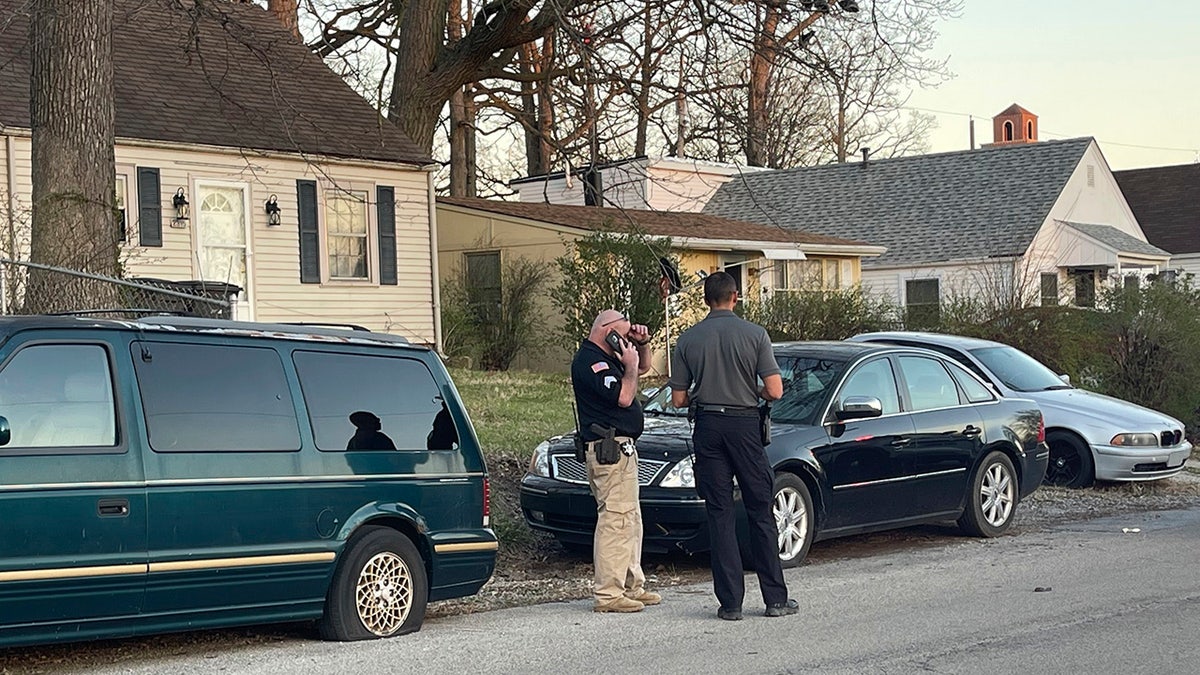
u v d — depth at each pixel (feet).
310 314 74.59
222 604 24.18
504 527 38.65
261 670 23.61
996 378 54.44
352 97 81.66
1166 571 34.91
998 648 25.66
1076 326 75.82
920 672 23.77
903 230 122.62
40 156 37.29
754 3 49.78
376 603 26.53
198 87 74.28
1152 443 52.37
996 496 42.16
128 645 25.82
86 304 36.73
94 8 37.55
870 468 37.52
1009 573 34.76
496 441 49.65
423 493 27.37
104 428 23.09
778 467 35.19
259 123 73.56
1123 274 114.93
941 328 80.48
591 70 49.11
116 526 22.76
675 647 25.81
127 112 68.13
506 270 94.02
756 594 31.96
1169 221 158.71
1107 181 131.44
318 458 25.68
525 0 66.64
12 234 44.11
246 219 71.56
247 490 24.45
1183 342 73.00
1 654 24.77
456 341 89.40
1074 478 53.36
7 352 22.41
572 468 35.42
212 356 24.77
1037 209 119.55
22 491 21.80
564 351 91.35
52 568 22.00
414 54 77.61
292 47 84.28
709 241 95.04
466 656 24.94
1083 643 26.11
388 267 78.64
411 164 78.18
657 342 81.35
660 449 34.78
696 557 37.91
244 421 24.85
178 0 54.54
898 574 34.81
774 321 85.40
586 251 83.20
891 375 39.52
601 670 23.85
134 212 66.44
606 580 29.55
